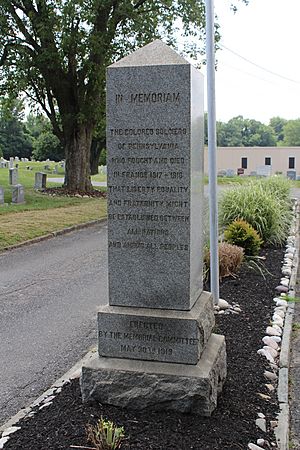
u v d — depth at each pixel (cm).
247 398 445
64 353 589
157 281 434
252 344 580
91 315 731
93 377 420
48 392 463
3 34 2236
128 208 433
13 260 1138
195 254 446
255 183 1616
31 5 2228
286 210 1491
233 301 745
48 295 843
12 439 377
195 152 434
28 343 623
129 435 374
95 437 366
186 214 422
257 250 1066
